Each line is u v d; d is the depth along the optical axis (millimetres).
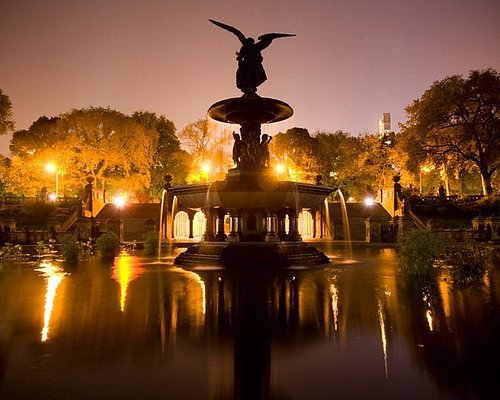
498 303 6707
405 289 8211
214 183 13898
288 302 6875
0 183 62031
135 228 40875
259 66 15055
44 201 44219
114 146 52344
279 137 57844
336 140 59250
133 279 9898
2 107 48219
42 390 3297
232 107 14766
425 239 10648
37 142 56875
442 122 46562
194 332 5000
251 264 12719
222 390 3295
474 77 45094
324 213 41656
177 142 63000
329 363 3898
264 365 3852
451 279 9711
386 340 4629
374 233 35875
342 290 8109
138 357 4082
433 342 4535
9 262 15062
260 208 14125
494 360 3938
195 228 40219
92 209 42125
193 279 9875
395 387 3324
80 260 16016
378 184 56031
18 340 4668
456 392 3207
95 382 3459
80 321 5586
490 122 45750
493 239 30891
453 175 61219
